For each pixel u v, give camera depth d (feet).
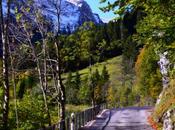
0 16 60.49
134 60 481.87
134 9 41.63
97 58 170.60
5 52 59.98
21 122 97.96
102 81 292.40
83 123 111.24
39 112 102.47
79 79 320.50
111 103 366.22
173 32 41.81
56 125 68.28
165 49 45.68
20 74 103.91
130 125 116.06
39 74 102.32
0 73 70.54
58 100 95.91
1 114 80.89
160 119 107.04
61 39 109.09
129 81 417.49
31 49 97.71
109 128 106.42
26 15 95.45
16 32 94.43
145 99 319.06
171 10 40.29
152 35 44.60
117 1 40.34
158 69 287.89
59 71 95.30
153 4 39.27
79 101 299.17
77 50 110.63
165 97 121.29
